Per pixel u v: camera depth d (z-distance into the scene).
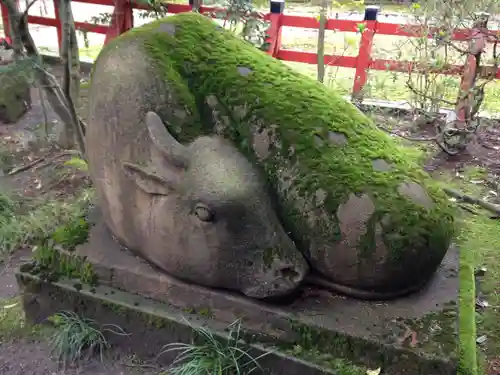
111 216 2.62
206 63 2.44
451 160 5.16
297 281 2.21
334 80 6.84
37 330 2.84
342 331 2.17
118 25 6.67
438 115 5.90
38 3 9.18
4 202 3.96
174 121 2.35
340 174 2.19
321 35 5.81
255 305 2.33
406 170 2.30
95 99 2.53
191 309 2.47
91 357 2.65
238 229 2.17
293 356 2.23
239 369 2.32
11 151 5.00
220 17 5.62
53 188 4.37
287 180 2.22
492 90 7.19
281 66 2.56
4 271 3.43
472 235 3.86
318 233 2.19
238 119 2.32
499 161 5.12
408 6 8.05
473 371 2.20
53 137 5.16
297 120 2.28
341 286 2.30
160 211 2.31
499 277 3.39
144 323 2.52
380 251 2.13
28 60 3.82
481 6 5.77
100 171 2.56
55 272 2.76
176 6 6.58
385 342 2.12
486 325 2.98
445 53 6.27
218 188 2.13
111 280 2.63
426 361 2.06
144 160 2.34
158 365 2.57
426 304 2.30
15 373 2.57
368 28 6.31
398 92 6.99
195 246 2.26
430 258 2.21
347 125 2.35
